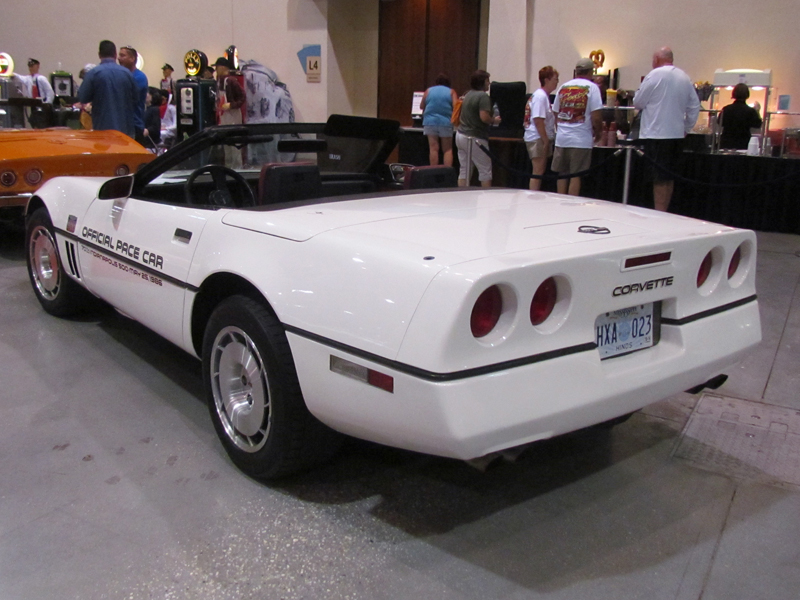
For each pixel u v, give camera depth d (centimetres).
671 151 697
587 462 267
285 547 211
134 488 241
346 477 251
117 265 318
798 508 238
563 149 741
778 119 849
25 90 1432
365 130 326
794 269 581
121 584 194
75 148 542
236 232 244
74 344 377
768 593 195
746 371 358
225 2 1439
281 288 217
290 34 1387
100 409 301
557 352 193
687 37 980
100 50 774
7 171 500
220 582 196
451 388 175
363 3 1391
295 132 311
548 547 214
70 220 365
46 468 253
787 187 720
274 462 232
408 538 217
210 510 229
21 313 428
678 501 241
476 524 225
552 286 194
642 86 698
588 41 1055
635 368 214
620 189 798
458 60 1334
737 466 265
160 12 1516
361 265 198
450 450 181
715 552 213
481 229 219
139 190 315
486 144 874
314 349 205
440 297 177
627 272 206
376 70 1412
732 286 245
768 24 919
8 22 1652
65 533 216
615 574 202
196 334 273
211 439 277
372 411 193
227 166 312
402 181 358
